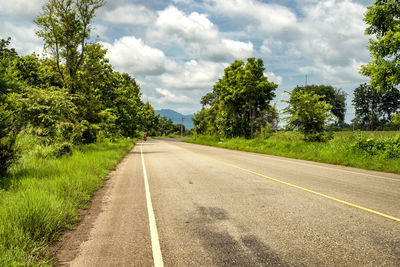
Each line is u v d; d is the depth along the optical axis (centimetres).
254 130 3738
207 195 639
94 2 1798
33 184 618
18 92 1234
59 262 312
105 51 1948
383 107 8044
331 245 345
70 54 1872
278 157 1662
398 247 335
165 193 673
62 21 1784
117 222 455
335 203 549
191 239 374
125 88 2795
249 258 313
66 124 1355
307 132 1977
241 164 1277
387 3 1495
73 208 504
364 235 376
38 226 387
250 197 611
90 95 2000
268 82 3522
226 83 3853
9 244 331
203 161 1440
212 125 4947
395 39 1421
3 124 789
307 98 1938
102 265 303
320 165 1229
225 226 423
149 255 326
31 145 1159
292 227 413
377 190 674
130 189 734
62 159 1105
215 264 299
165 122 13088
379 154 1227
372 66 1572
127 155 1978
